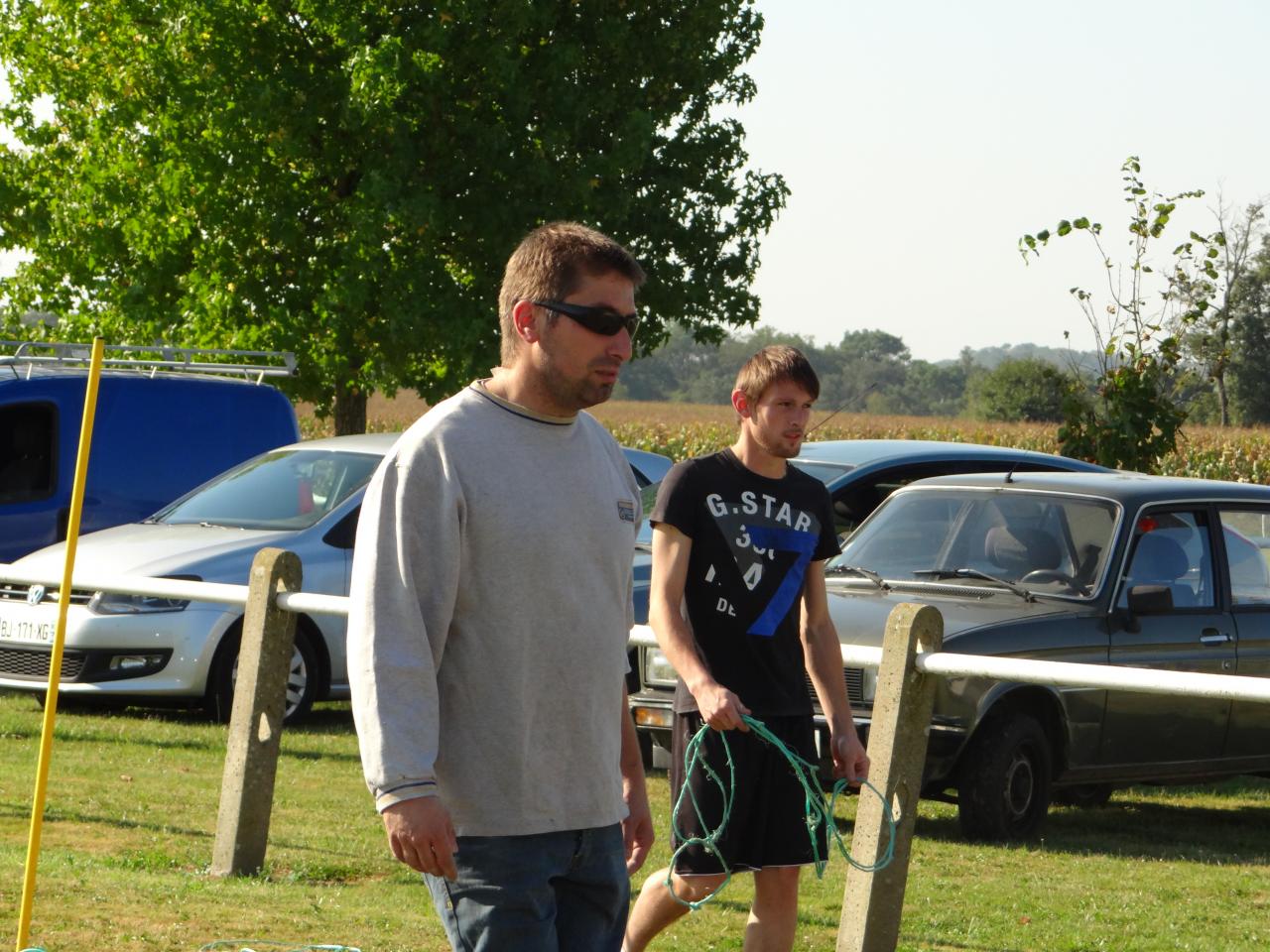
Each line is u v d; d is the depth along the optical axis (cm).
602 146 3794
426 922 891
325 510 1800
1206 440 7250
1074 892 1092
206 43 3450
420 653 489
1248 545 1453
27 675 1695
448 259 3734
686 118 4122
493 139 3488
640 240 4038
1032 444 5778
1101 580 1345
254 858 1011
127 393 2061
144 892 915
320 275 3528
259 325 3519
